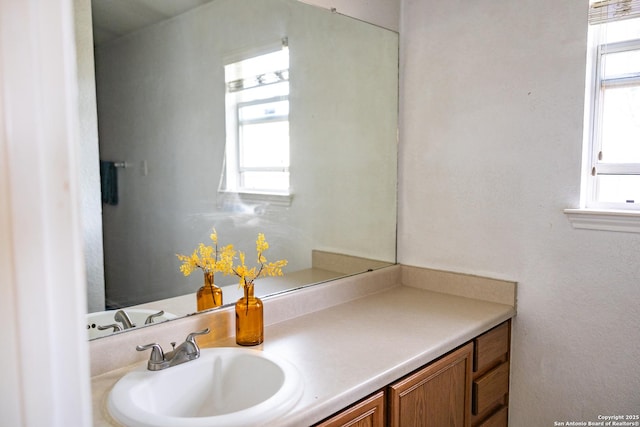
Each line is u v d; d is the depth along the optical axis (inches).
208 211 58.7
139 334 49.8
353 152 76.3
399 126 82.2
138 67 51.7
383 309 69.2
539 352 68.5
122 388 42.4
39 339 14.8
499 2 69.2
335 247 74.2
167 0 54.0
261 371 48.4
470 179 74.0
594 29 63.7
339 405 42.0
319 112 71.2
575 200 64.1
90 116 48.0
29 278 14.4
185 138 56.4
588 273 63.3
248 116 63.1
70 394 15.7
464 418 60.8
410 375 51.2
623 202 63.1
